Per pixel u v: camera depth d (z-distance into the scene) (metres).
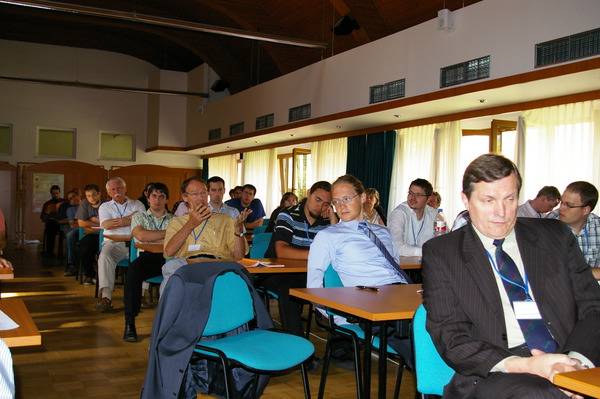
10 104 14.80
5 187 13.61
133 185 15.66
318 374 3.71
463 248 1.88
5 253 10.77
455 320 1.83
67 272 7.88
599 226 3.81
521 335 1.81
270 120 10.86
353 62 8.30
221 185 5.60
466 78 6.32
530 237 1.88
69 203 10.01
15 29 14.42
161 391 2.36
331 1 8.71
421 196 4.49
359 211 3.32
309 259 3.24
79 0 11.75
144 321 5.10
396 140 8.91
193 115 15.15
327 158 10.70
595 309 1.78
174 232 3.82
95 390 3.28
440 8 8.29
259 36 8.71
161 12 12.72
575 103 6.19
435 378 1.98
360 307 2.31
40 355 3.96
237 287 2.68
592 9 5.00
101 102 15.90
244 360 2.31
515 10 5.74
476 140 8.53
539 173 6.57
